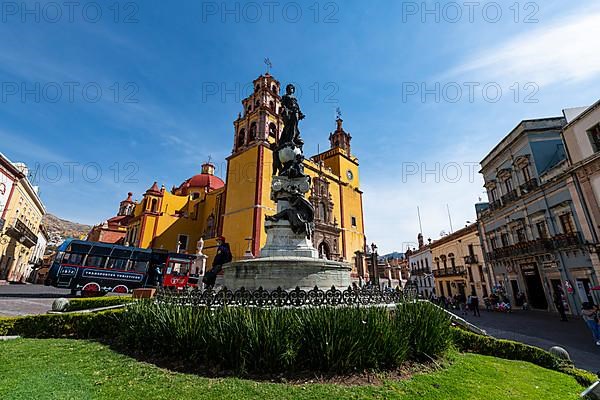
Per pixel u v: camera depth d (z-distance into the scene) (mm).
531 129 23062
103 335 7934
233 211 31016
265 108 33375
